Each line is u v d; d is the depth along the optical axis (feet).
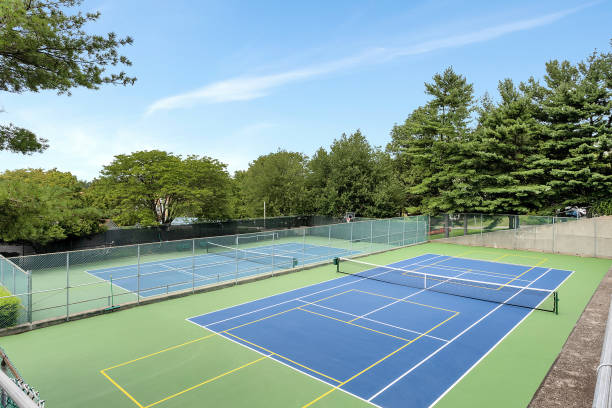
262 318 59.31
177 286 79.36
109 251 104.94
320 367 43.09
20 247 104.42
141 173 125.70
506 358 45.27
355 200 167.84
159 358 45.65
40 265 94.53
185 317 60.08
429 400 36.37
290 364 43.86
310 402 36.04
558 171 122.83
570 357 26.89
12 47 27.89
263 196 181.88
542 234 120.67
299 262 102.63
